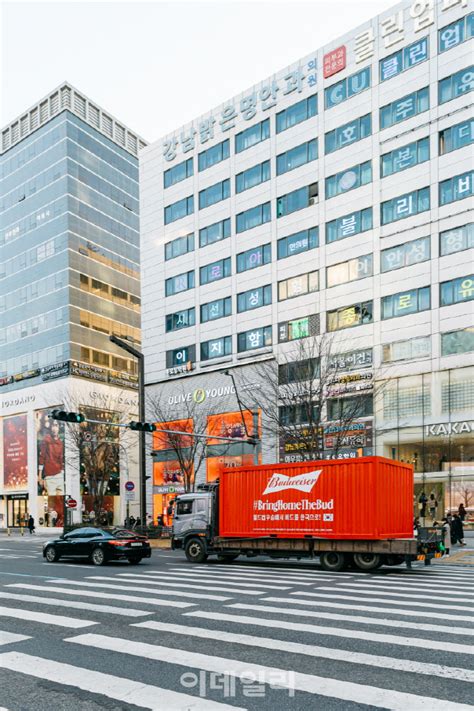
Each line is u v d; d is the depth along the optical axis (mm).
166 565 20172
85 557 22016
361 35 39375
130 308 70250
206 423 43594
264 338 41719
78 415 23641
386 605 10625
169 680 6219
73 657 7199
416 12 36844
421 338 34562
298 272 40594
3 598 12281
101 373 63625
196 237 47312
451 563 19719
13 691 5965
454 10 35219
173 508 22344
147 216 51250
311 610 10117
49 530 56938
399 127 36938
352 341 37219
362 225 37938
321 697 5637
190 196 48188
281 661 6848
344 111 39625
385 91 37844
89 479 49312
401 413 34781
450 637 7965
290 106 42562
